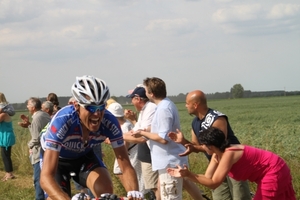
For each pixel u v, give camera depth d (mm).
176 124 5387
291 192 4250
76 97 3328
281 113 34875
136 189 3617
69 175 4082
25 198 7883
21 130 24688
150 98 5562
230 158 4137
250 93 82000
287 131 16859
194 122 5395
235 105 51688
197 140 5398
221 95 82750
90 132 3656
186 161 5426
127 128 6621
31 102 7156
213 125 5086
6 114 9648
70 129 3531
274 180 4117
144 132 5383
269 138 13094
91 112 3330
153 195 3582
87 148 3850
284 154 8812
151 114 5797
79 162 4012
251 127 22203
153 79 5527
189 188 5789
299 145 12414
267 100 61500
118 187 7527
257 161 4145
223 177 4145
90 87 3289
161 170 5332
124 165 3693
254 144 12453
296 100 56562
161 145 5328
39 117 7000
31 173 10414
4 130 9695
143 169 6180
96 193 3758
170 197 5309
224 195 5551
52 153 3457
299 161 8234
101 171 3916
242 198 5293
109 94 3395
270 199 4160
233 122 28344
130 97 6000
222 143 4215
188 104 5281
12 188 8766
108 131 3689
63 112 3516
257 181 4223
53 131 3465
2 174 10539
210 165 4633
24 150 10977
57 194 3273
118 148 3711
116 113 6629
